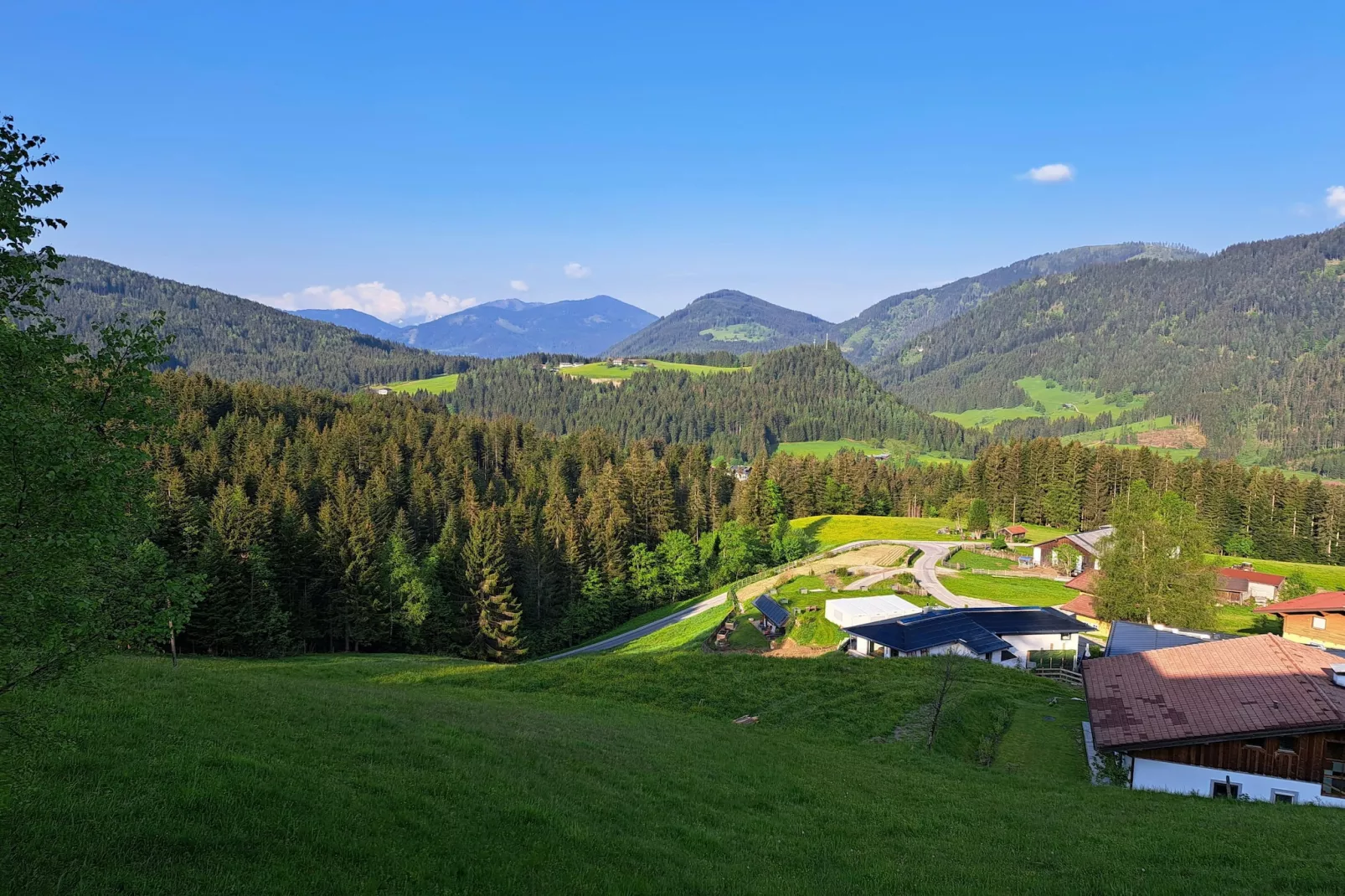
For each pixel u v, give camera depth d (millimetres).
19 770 11984
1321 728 25672
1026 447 168375
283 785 15211
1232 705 28953
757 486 141875
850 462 185625
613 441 197000
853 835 19875
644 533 127438
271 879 11078
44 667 11297
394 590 79375
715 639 73750
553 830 15977
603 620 98625
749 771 26219
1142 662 36156
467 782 18219
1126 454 161125
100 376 12281
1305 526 142125
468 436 169500
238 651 68688
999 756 34656
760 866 16438
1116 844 19219
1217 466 153125
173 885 10375
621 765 24281
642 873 14492
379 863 12477
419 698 32406
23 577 10359
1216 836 19750
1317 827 20609
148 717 19062
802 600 85375
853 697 43062
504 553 93312
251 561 69125
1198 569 60156
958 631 61719
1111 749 28719
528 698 40188
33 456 10172
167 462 90188
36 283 11633
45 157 11445
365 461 127688
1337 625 57000
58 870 10219
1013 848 19062
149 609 12812
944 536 144750
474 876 12820
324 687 31875
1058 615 69938
